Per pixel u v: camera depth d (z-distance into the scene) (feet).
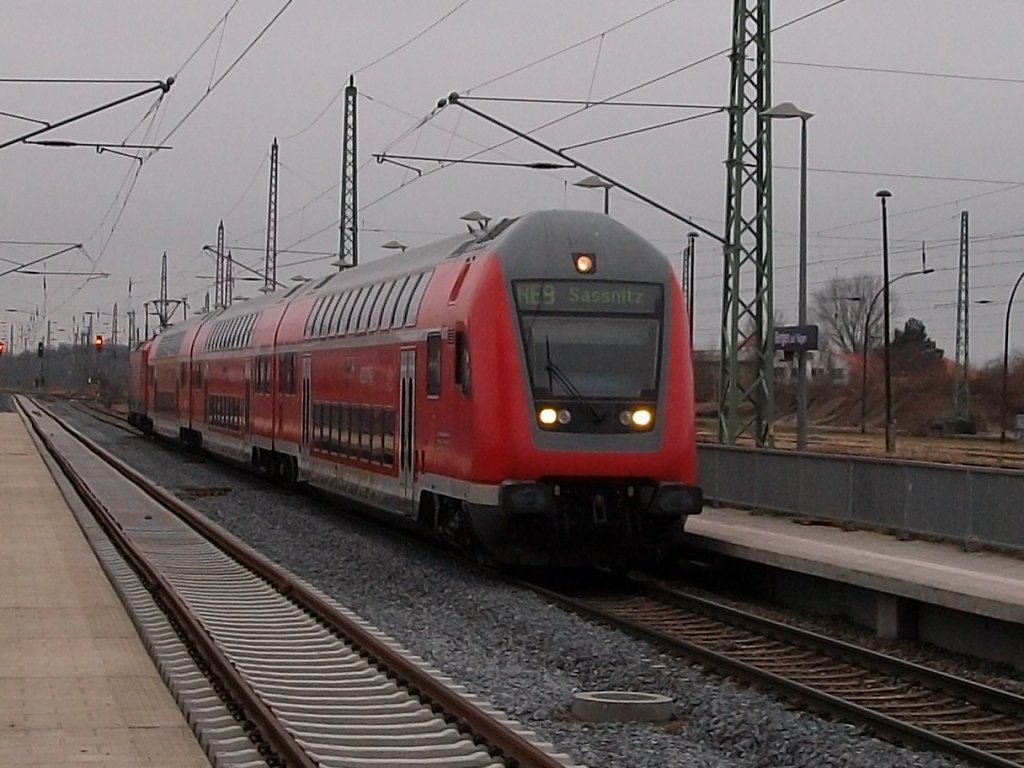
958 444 194.80
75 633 49.01
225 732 35.19
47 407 388.98
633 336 67.97
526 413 65.87
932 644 56.18
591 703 40.93
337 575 71.51
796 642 54.85
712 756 36.94
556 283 67.56
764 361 104.63
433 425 72.84
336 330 96.58
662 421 67.21
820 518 81.30
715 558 72.95
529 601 62.75
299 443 107.65
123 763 31.78
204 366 160.76
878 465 76.69
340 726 37.58
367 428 86.69
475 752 35.09
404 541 86.48
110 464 156.76
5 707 37.45
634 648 52.19
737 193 104.12
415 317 77.10
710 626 59.47
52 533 81.92
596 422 66.44
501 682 45.65
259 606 60.49
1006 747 39.52
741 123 104.22
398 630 55.83
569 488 66.90
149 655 45.37
